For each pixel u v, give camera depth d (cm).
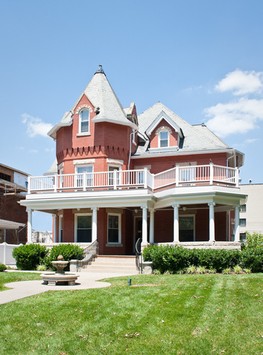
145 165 3266
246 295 1361
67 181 3098
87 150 3153
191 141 3266
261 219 6356
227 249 2338
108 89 3381
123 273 2328
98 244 2823
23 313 1138
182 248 2306
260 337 959
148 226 3177
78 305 1223
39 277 1997
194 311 1163
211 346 920
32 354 881
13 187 4625
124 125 3209
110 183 3005
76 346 922
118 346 923
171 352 894
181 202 2633
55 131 3375
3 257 2869
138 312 1155
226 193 2595
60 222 3262
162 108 3744
